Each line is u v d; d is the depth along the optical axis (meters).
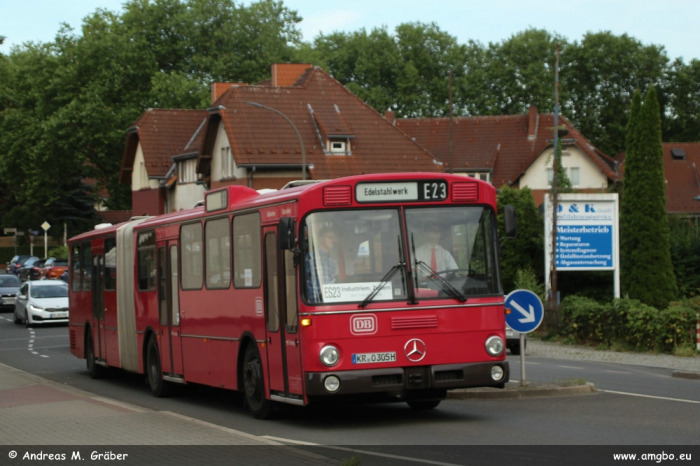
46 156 67.56
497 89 86.31
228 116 53.38
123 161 67.88
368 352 11.74
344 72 88.75
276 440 11.13
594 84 85.69
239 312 13.94
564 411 13.44
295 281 11.89
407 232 12.08
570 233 33.81
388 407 14.50
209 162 57.53
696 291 38.38
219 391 18.41
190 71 72.44
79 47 67.88
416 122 80.25
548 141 72.25
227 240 14.41
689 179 79.12
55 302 38.06
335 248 11.91
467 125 79.06
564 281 37.19
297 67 62.88
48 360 25.80
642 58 84.31
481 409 13.89
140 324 18.39
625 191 36.66
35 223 87.94
